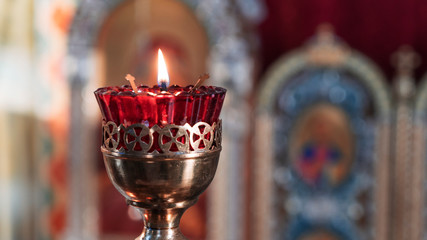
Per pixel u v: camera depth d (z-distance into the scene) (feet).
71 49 8.98
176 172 1.36
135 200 1.44
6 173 9.37
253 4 8.35
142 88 1.45
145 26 8.77
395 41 8.16
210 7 8.46
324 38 8.29
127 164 1.35
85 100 9.12
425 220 8.45
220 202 8.84
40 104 9.23
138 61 8.89
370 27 8.19
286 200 8.87
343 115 8.55
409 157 8.35
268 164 8.76
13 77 9.12
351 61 8.33
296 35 8.36
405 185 8.43
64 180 9.46
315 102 8.58
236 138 8.60
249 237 8.97
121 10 8.83
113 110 1.37
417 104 8.22
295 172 8.79
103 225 9.53
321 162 8.73
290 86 8.54
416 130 8.27
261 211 8.87
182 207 1.45
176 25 8.68
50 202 9.54
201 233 9.02
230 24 8.43
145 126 1.33
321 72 8.46
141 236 1.48
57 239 9.61
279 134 8.70
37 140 9.37
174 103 1.34
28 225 9.58
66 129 9.30
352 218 8.77
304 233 8.93
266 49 8.46
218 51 8.50
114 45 8.93
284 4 8.29
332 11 8.22
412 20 8.05
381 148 8.48
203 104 1.37
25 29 9.04
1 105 9.16
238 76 8.48
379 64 8.29
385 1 8.08
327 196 8.80
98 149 9.36
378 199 8.61
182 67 8.71
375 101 8.41
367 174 8.64
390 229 8.61
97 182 9.46
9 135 9.27
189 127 1.35
